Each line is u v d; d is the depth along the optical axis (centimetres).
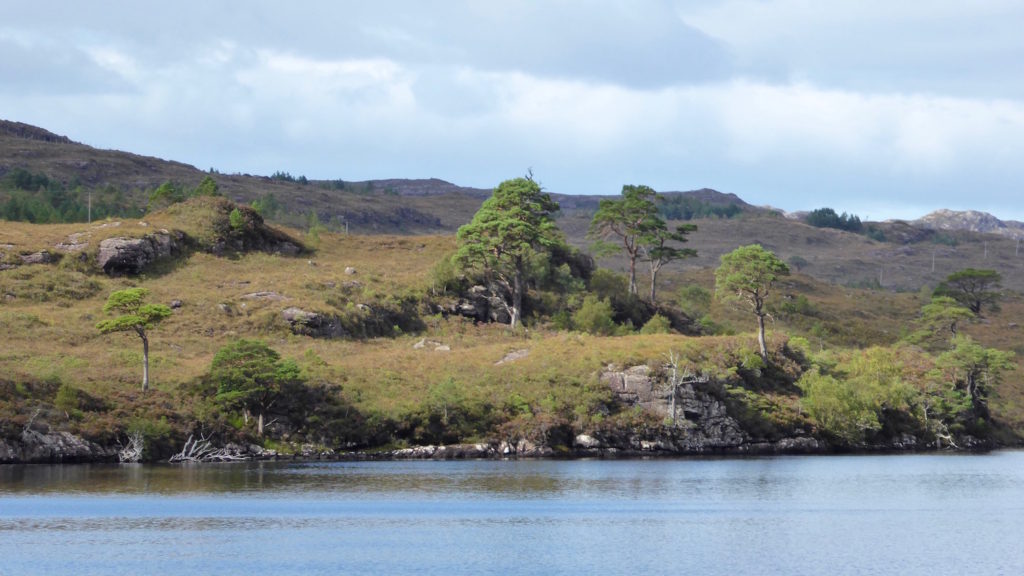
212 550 6694
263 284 16275
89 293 15350
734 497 9281
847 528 7819
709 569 6406
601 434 12375
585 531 7550
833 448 14212
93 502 8219
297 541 7019
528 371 13162
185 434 10938
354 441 11700
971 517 8369
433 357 13988
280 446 11362
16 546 6675
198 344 13662
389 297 16212
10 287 14912
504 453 11906
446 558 6600
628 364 13288
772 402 14100
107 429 10538
